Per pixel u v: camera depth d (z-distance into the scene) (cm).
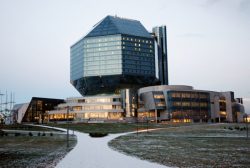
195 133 8212
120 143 4916
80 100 17712
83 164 2442
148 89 17600
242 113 19650
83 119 16012
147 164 2434
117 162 2556
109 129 10094
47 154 3259
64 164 2448
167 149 3828
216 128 10481
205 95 17950
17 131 9188
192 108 17175
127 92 16788
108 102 17000
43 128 10606
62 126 11419
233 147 4131
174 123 13650
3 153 3381
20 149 3903
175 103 16688
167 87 17188
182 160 2712
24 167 2348
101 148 3969
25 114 17912
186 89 17588
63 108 17788
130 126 11381
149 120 16112
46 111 18125
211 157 2944
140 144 4697
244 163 2531
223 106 18800
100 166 2334
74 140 5731
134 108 16725
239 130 9550
